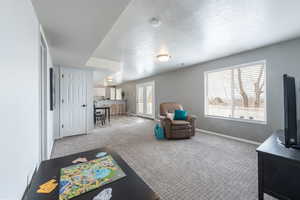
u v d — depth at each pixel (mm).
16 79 873
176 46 2967
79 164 1142
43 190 813
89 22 1684
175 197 1584
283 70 2791
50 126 2891
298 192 1074
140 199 747
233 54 3541
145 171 2121
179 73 5238
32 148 1237
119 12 1483
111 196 764
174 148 3055
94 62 4070
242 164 2314
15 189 814
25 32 1084
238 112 3615
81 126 4336
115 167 1093
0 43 672
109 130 4820
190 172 2088
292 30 2311
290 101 1228
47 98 2369
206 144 3293
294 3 1627
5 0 732
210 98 4277
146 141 3570
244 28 2227
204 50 3236
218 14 1838
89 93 4527
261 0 1574
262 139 3143
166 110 4344
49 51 2707
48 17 1560
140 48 3064
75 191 806
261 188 1268
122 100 9328
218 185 1790
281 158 1108
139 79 7848
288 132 1231
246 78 3445
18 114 893
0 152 659
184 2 1583
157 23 1972
